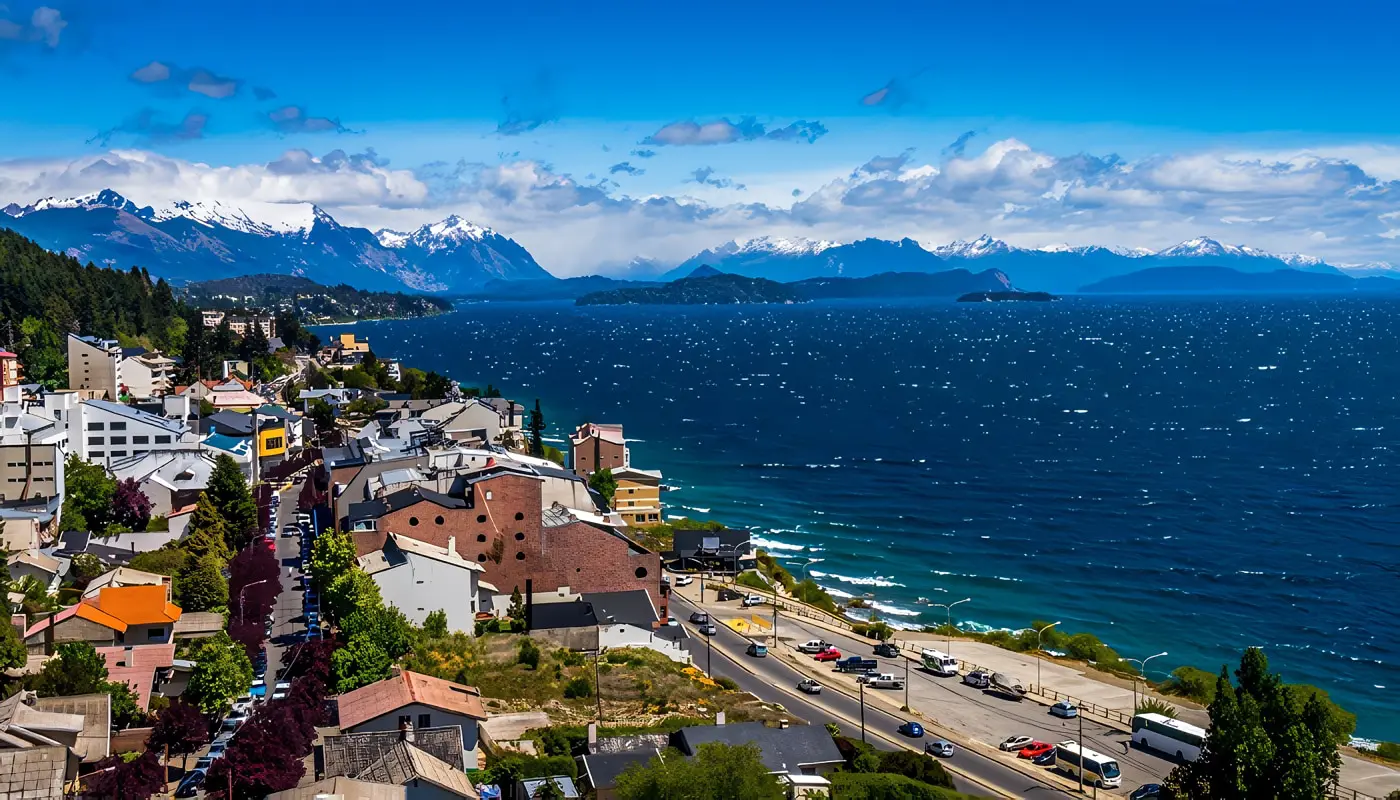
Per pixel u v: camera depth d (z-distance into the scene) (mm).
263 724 104438
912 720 138250
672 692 135375
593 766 107312
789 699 141625
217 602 153625
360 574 145625
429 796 95875
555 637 149250
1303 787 100812
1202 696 158125
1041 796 118438
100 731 107062
